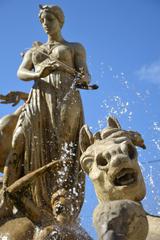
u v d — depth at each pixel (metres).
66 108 9.30
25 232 8.27
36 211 8.42
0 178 9.56
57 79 9.47
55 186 8.91
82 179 9.15
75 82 9.51
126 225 4.87
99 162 5.39
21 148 9.27
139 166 5.32
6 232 8.34
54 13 9.95
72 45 9.86
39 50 9.78
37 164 9.16
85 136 5.80
